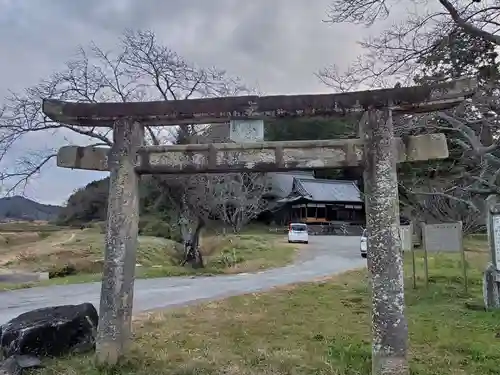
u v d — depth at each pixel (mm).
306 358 6168
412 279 13625
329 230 45594
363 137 5699
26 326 6340
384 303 5207
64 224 40688
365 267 19156
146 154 6004
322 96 5645
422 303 10227
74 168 6105
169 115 5898
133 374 5520
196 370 5684
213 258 24797
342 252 28797
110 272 5785
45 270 20750
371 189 5469
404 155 5652
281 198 50312
